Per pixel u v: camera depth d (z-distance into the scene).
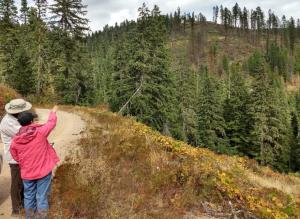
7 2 54.38
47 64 44.69
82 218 6.59
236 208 8.01
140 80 36.28
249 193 9.20
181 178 8.44
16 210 6.87
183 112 47.59
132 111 37.00
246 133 48.41
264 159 43.09
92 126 14.99
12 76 45.88
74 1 40.31
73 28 40.59
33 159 6.11
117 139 10.98
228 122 52.09
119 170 8.58
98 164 8.49
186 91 48.41
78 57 41.09
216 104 51.09
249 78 131.62
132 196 7.39
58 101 40.78
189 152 10.95
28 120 6.18
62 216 6.43
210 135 49.72
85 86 42.19
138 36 37.25
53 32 40.56
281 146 43.09
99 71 94.44
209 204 7.88
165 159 9.38
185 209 7.53
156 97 37.12
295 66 167.50
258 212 7.96
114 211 6.67
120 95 38.59
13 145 6.08
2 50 50.28
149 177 8.27
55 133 14.55
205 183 8.29
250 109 45.81
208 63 171.88
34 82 45.22
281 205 9.14
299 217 8.90
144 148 10.18
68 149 10.69
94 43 159.25
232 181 9.09
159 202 7.48
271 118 43.16
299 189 13.91
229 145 49.75
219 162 11.70
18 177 6.82
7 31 53.03
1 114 19.02
